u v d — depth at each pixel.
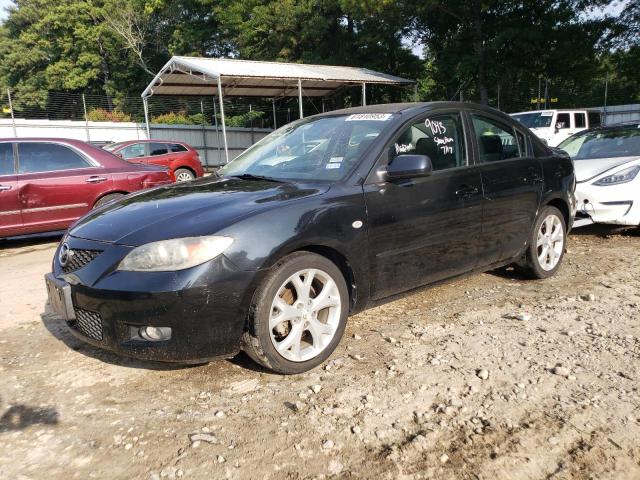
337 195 3.33
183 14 38.12
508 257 4.51
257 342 3.00
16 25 43.06
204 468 2.35
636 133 7.33
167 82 21.39
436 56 28.14
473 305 4.33
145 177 7.80
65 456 2.48
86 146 7.59
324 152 3.86
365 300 3.49
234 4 32.25
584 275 5.11
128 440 2.58
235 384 3.10
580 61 25.80
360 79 22.14
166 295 2.74
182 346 2.81
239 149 29.73
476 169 4.13
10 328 4.21
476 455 2.40
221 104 18.81
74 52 41.22
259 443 2.52
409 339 3.66
